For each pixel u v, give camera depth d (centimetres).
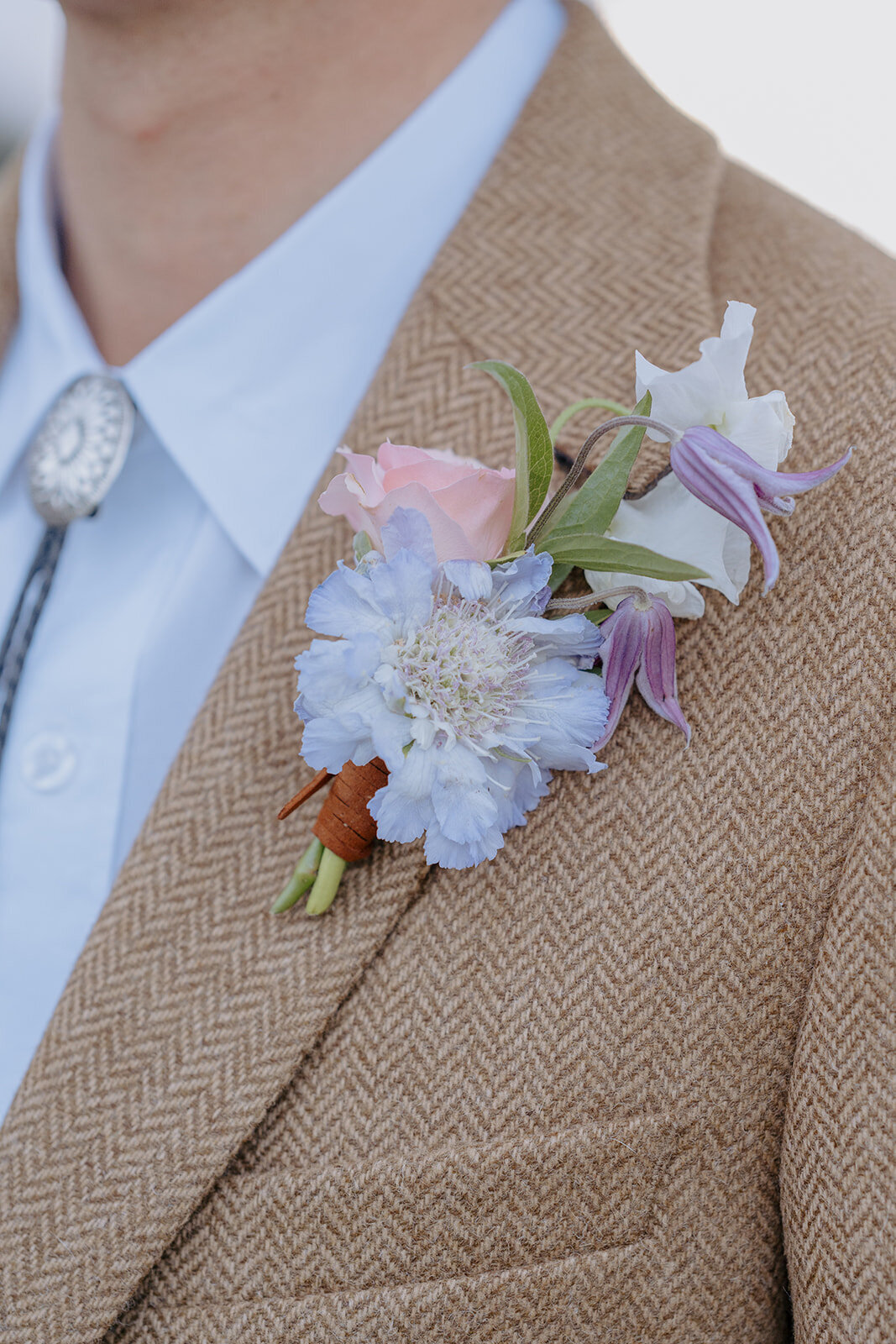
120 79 39
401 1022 35
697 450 32
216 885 36
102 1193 35
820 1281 34
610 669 33
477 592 32
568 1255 35
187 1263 35
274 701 36
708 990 35
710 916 35
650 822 35
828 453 36
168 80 39
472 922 35
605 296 38
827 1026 34
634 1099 35
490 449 37
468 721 32
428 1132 35
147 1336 35
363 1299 34
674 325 37
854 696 35
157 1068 35
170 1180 35
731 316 32
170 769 37
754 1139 35
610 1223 35
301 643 37
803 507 35
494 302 38
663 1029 35
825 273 38
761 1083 35
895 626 35
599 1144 34
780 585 35
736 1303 35
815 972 34
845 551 35
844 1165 34
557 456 36
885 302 37
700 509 33
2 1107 39
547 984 35
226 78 39
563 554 33
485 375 37
